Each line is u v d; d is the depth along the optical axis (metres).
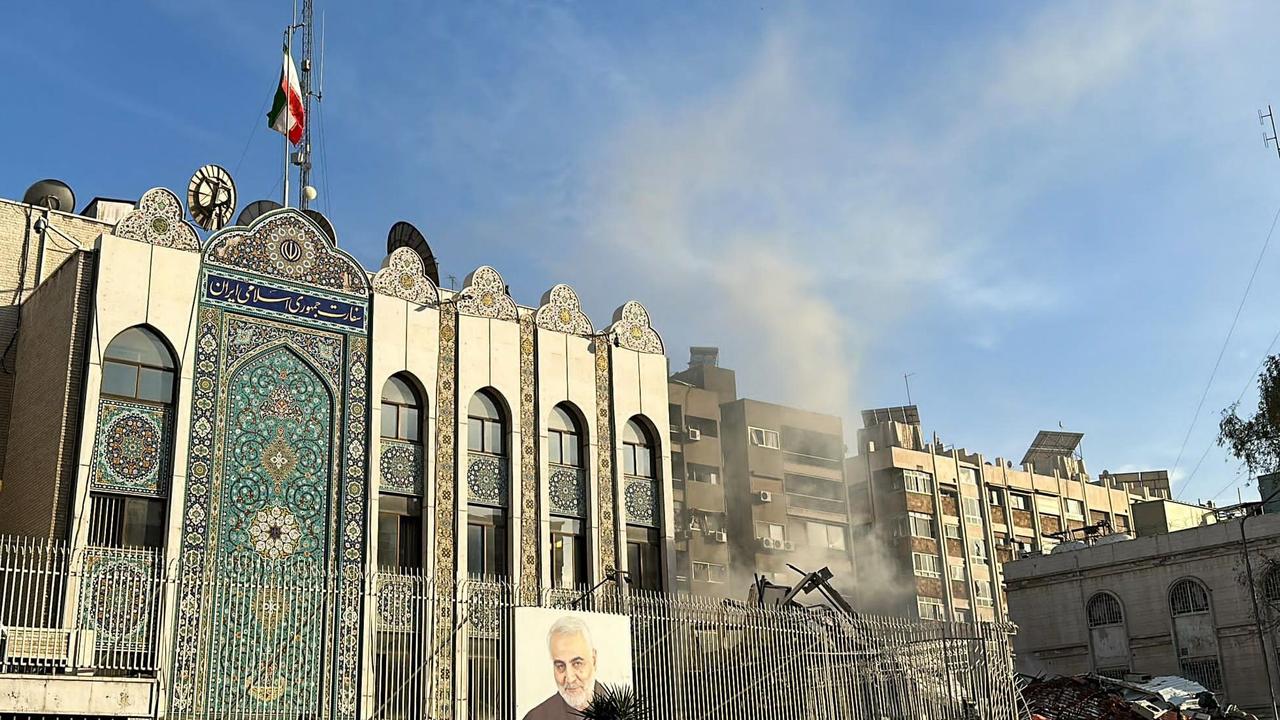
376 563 29.25
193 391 27.81
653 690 28.12
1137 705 40.12
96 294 27.08
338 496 29.20
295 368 29.58
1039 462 88.44
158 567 26.11
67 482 25.92
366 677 27.72
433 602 27.16
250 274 29.38
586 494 33.56
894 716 30.02
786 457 58.97
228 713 24.91
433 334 31.97
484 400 32.72
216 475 27.62
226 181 32.81
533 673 26.88
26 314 30.02
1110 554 62.19
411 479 30.73
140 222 28.14
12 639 22.81
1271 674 55.22
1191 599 58.78
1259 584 53.59
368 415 30.31
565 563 32.72
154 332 27.86
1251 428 36.31
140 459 26.89
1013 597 66.12
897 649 30.75
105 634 24.77
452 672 29.20
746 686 28.80
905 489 69.44
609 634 27.97
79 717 21.17
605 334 35.28
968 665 31.31
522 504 32.22
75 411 26.42
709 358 61.38
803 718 29.08
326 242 30.91
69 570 24.28
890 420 76.94
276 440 28.77
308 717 26.66
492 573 31.34
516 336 33.44
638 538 34.28
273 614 26.95
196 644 24.20
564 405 34.06
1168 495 92.50
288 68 34.12
